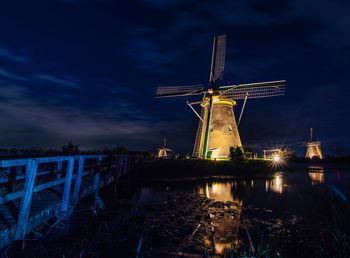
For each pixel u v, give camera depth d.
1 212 6.16
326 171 45.00
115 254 6.21
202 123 41.72
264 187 21.52
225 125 40.22
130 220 9.54
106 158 13.16
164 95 41.41
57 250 5.91
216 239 7.71
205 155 36.81
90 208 10.00
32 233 6.44
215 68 40.53
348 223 6.77
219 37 41.56
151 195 16.78
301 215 10.83
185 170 28.67
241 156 36.28
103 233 7.66
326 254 4.80
